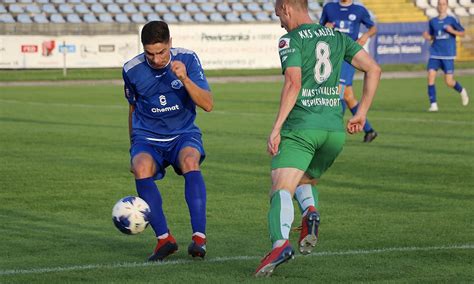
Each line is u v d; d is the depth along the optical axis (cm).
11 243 1909
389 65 9344
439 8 5272
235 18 10231
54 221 2172
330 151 1638
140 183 1723
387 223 2108
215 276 1579
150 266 1669
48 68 8469
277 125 1542
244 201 2433
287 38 1591
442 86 7331
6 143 3803
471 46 10169
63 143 3803
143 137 1805
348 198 2467
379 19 10375
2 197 2517
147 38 1717
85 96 6575
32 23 9044
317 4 10475
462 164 3097
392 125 4425
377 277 1571
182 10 10106
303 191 1673
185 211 2305
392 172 2939
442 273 1600
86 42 8538
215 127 4422
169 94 1783
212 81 8156
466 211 2262
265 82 8050
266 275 1543
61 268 1653
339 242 1891
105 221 2169
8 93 6888
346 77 3853
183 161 1766
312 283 1526
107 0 9925
